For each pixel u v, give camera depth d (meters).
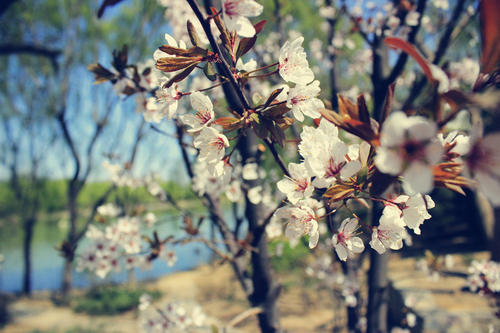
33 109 3.55
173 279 3.74
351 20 0.80
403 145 0.16
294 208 0.25
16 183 3.91
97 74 0.45
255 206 0.54
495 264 0.83
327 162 0.22
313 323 2.05
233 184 0.65
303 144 0.23
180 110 0.30
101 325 2.55
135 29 2.79
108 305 2.99
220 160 0.25
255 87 0.59
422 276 2.04
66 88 2.97
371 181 0.20
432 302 1.58
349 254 0.24
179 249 5.23
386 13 0.89
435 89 0.17
